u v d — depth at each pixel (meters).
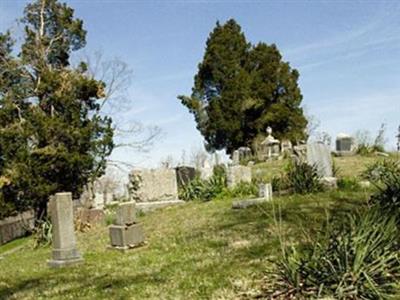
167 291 8.35
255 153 47.12
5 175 34.28
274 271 7.82
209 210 19.56
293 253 7.74
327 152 22.19
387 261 7.12
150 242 14.73
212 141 56.62
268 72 57.03
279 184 20.86
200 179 27.81
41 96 38.12
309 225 12.38
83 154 36.75
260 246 11.03
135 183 26.58
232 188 24.28
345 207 14.73
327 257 7.16
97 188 49.62
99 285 9.68
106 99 44.22
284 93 57.75
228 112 54.47
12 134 34.69
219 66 57.28
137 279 9.68
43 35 39.59
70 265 12.87
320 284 6.97
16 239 32.72
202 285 8.36
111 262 12.46
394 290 6.75
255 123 55.09
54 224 13.24
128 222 14.46
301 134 56.47
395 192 12.84
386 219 7.87
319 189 19.98
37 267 13.69
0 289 10.87
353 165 28.34
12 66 38.31
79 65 39.91
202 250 11.90
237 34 58.38
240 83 54.72
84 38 41.16
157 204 25.03
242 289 7.77
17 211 34.94
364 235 7.27
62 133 35.69
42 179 34.78
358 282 6.79
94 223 23.48
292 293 7.10
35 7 39.78
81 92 38.09
